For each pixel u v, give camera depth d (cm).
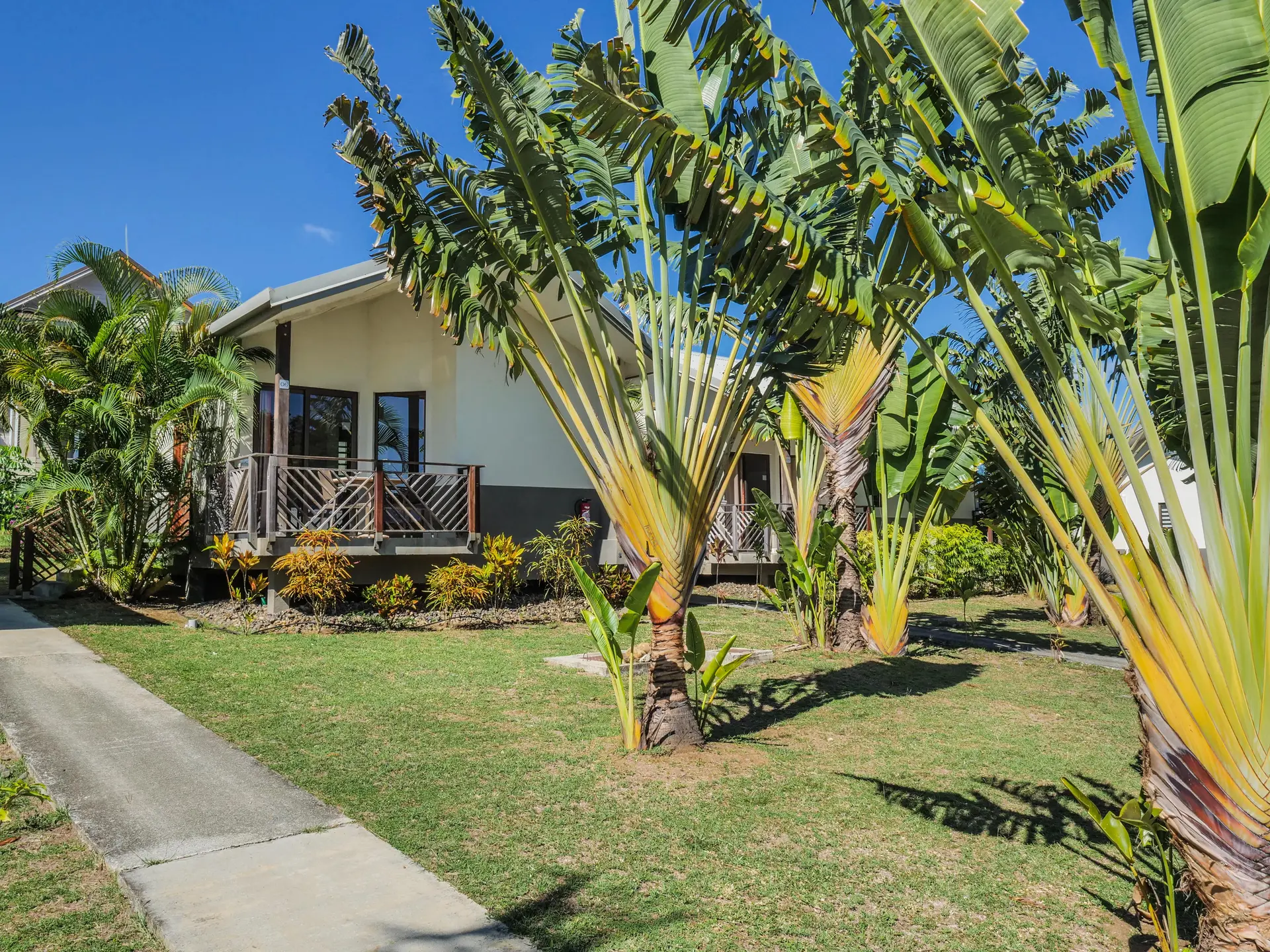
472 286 634
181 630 1123
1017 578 2245
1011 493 1484
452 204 645
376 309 1538
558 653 1080
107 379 1284
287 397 1285
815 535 1138
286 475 1247
